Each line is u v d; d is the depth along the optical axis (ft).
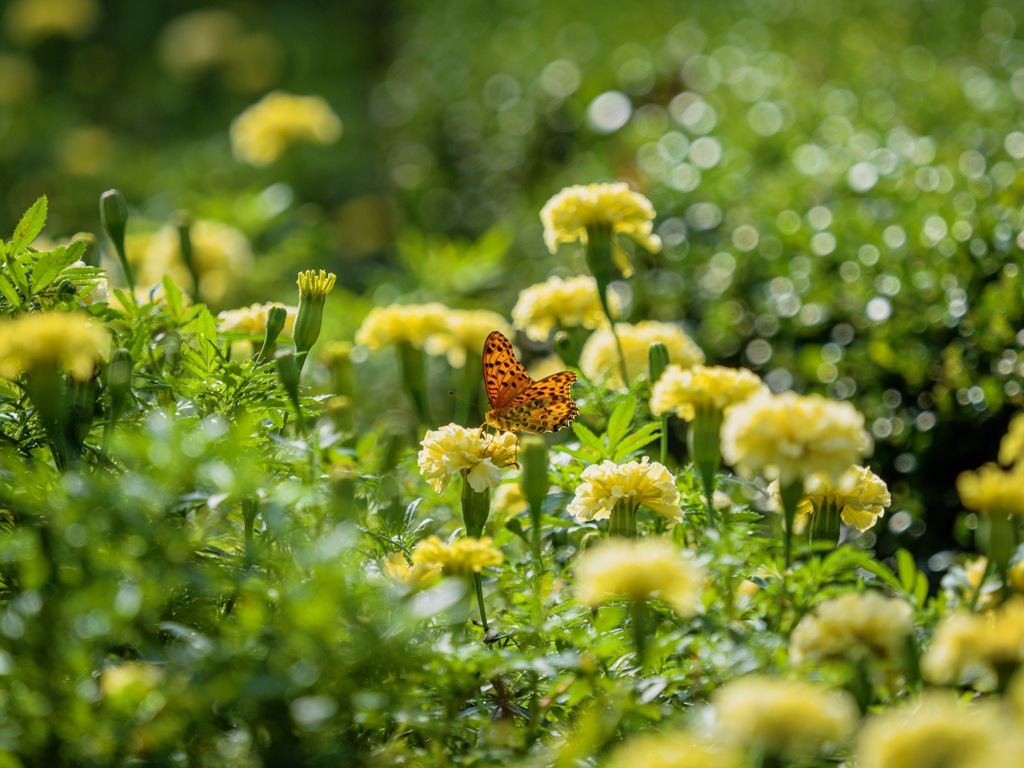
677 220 8.57
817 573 6.27
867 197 8.11
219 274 8.46
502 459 6.49
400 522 6.63
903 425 7.43
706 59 12.00
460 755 6.15
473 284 9.81
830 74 11.51
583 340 7.63
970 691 6.29
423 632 6.15
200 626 6.11
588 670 6.08
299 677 5.91
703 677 6.18
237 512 6.34
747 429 6.11
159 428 6.07
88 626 5.94
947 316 7.42
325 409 6.79
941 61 11.14
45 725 5.92
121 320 6.52
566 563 6.78
